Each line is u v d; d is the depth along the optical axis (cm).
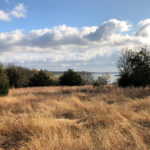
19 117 512
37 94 1209
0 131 377
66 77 2411
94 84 1794
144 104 653
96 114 507
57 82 2725
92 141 315
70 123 436
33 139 307
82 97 1038
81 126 414
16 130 381
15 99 888
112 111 523
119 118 464
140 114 495
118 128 379
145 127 399
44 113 560
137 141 305
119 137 322
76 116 551
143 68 1536
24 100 876
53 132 346
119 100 837
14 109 689
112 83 1905
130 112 530
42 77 2497
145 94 970
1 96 1091
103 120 443
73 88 1747
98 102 734
